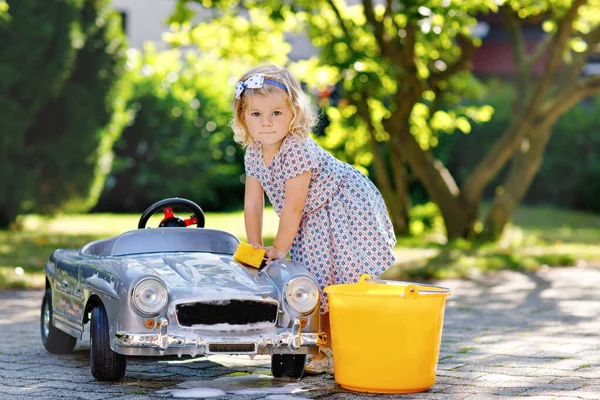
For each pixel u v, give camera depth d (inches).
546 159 909.8
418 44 549.3
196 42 593.0
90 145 641.6
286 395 189.2
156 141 813.2
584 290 391.9
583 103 1016.9
